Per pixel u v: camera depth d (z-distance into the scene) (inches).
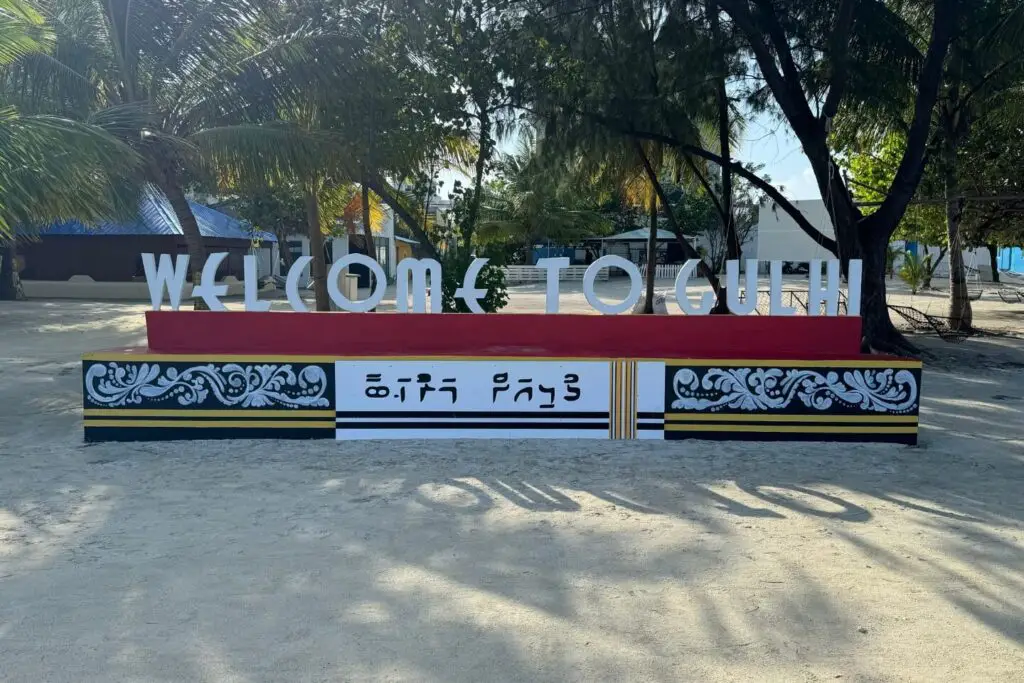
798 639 148.8
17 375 475.5
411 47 508.7
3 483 248.7
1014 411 374.3
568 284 1555.1
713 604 163.2
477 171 561.9
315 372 306.5
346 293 1038.4
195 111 486.3
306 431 307.9
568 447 297.0
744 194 876.6
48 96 462.6
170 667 138.6
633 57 506.6
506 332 319.0
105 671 137.2
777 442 306.8
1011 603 164.2
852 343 318.3
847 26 500.7
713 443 304.5
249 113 486.0
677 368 307.9
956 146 610.5
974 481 253.4
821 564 183.9
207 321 314.0
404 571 179.8
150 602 163.6
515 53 511.2
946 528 208.5
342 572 179.2
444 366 307.0
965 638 149.6
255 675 136.1
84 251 1164.5
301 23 499.8
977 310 986.1
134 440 305.9
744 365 306.8
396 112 508.4
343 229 1387.8
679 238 692.1
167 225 1143.0
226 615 158.1
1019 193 641.0
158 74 479.8
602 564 183.8
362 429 308.3
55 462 274.7
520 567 181.9
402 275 323.3
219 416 307.0
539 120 540.7
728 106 613.6
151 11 462.3
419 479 253.1
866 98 538.6
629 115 527.8
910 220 814.5
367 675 136.2
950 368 514.0
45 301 1074.1
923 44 612.4
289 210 1318.9
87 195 399.5
